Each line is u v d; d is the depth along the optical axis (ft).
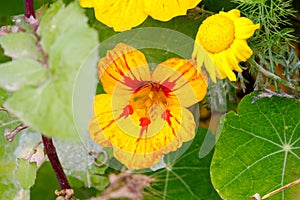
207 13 1.53
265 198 1.54
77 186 1.58
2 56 1.51
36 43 1.31
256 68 1.53
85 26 1.30
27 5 1.41
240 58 1.46
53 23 1.31
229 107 1.58
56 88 1.27
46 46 1.30
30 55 1.29
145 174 1.58
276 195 1.55
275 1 1.54
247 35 1.44
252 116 1.54
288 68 1.56
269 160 1.55
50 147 1.47
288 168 1.55
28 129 1.56
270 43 1.53
